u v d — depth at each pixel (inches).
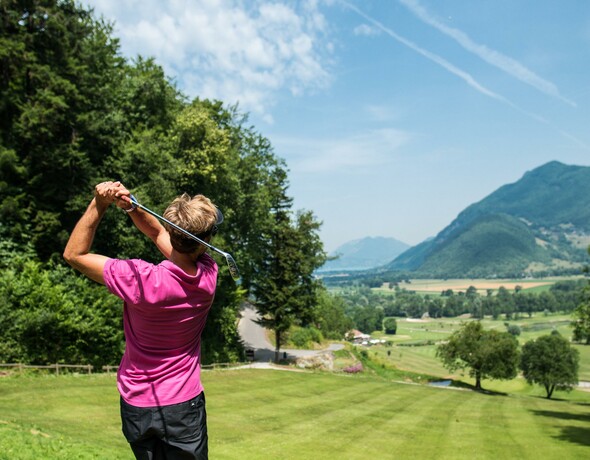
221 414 987.9
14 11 1048.8
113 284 93.0
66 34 1117.7
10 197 1020.5
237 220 1796.3
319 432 918.4
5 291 991.0
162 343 97.8
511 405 1641.2
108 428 677.3
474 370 2706.7
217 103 1774.1
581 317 1342.3
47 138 1081.4
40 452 426.6
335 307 4699.8
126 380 99.0
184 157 1440.7
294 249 1974.7
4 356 971.3
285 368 1835.6
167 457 100.3
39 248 1135.6
